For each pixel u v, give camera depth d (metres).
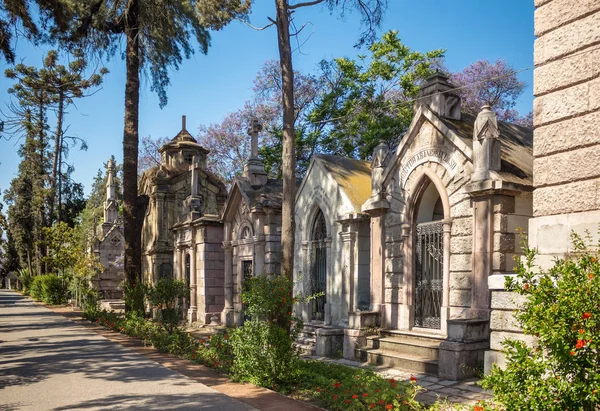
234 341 9.99
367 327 14.30
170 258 31.19
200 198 25.95
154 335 14.36
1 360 11.52
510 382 5.06
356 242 16.06
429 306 13.60
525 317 5.17
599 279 4.73
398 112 26.03
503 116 31.95
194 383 9.10
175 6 20.00
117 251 39.19
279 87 33.03
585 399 4.65
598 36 6.79
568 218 6.99
